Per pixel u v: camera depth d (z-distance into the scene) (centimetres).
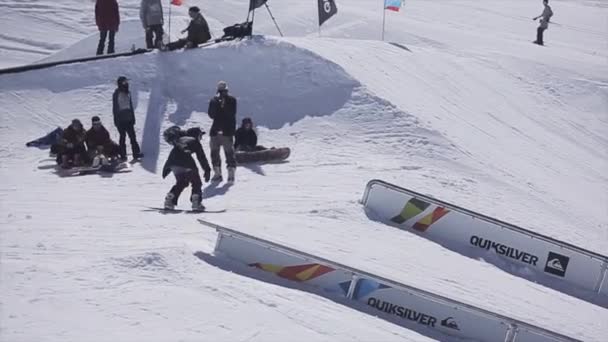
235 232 3450
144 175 5691
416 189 5422
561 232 5538
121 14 12150
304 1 13162
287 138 6494
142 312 2639
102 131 5894
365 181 5466
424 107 7469
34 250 3447
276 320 2742
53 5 12725
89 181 5466
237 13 12388
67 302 2669
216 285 3027
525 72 10494
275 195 5062
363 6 14438
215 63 7156
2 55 10575
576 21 15950
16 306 2581
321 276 3381
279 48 7244
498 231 4747
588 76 10650
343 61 7488
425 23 13312
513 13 16050
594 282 4675
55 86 6938
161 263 3189
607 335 3838
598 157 8838
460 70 9481
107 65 7112
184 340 2423
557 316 3938
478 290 3972
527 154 7731
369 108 6806
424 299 3291
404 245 4409
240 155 5919
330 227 4425
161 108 6781
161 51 7275
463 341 3244
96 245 3591
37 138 6450
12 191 5094
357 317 3084
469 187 5847
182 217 4391
